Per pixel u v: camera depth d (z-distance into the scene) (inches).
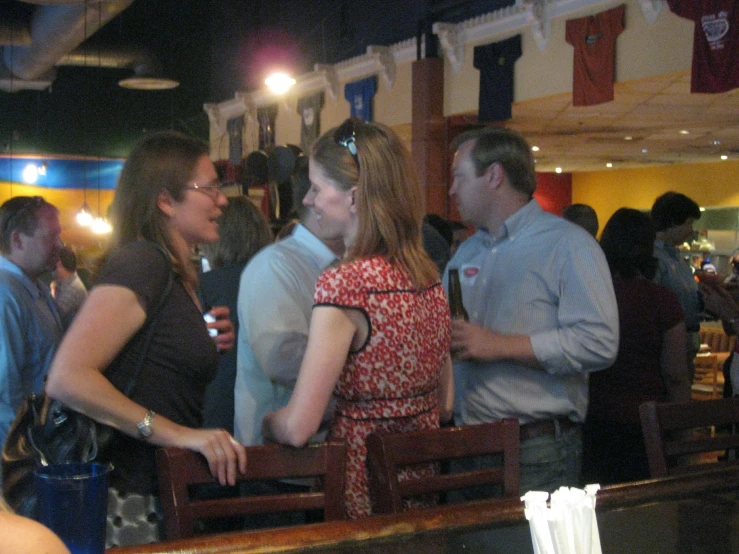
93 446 65.2
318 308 65.5
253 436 88.0
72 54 486.3
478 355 88.8
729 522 60.7
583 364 88.4
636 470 115.2
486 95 346.9
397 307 67.0
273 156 174.1
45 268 119.0
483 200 94.7
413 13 392.8
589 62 301.6
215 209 74.8
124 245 69.6
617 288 117.6
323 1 474.9
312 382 64.7
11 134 584.4
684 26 269.4
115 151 612.1
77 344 64.4
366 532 56.2
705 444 79.8
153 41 506.9
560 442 93.0
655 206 167.2
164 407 69.5
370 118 417.1
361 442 68.8
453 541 56.1
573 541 38.5
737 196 648.4
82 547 45.8
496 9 349.7
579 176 797.2
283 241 87.8
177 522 62.4
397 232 68.5
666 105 365.1
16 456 65.2
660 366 116.6
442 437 69.3
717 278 167.2
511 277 93.0
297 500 65.9
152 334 68.6
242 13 567.2
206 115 627.5
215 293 114.3
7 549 28.2
